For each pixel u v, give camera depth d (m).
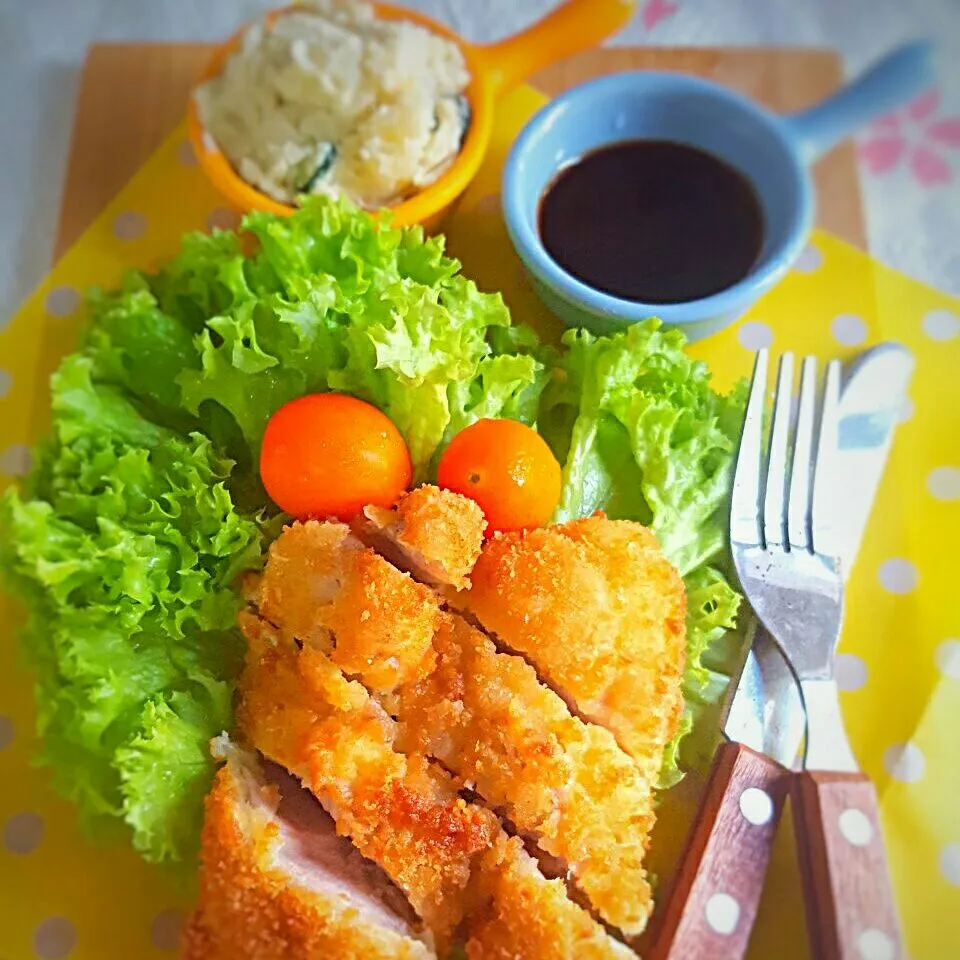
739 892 0.18
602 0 0.26
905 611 0.22
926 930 0.19
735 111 0.24
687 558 0.20
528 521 0.19
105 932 0.19
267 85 0.24
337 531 0.19
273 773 0.19
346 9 0.25
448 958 0.17
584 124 0.25
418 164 0.24
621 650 0.18
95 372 0.21
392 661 0.18
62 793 0.19
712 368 0.24
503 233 0.25
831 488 0.22
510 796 0.17
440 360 0.20
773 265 0.22
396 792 0.17
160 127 0.28
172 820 0.18
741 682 0.20
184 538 0.19
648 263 0.23
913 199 0.26
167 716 0.18
